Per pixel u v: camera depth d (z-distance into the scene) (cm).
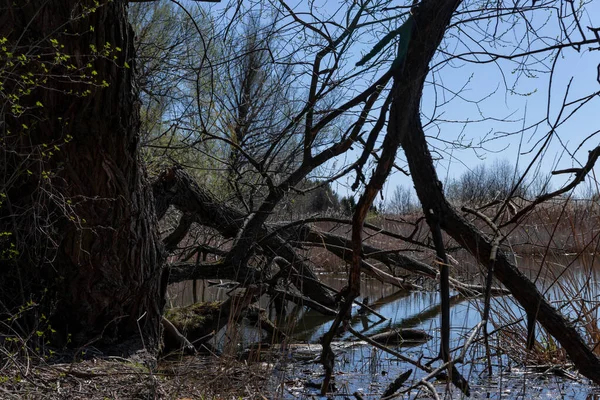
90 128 484
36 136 484
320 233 798
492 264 405
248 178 910
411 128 424
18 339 452
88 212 502
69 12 459
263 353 666
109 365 486
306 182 779
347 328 466
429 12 395
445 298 420
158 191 701
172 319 723
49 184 478
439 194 432
